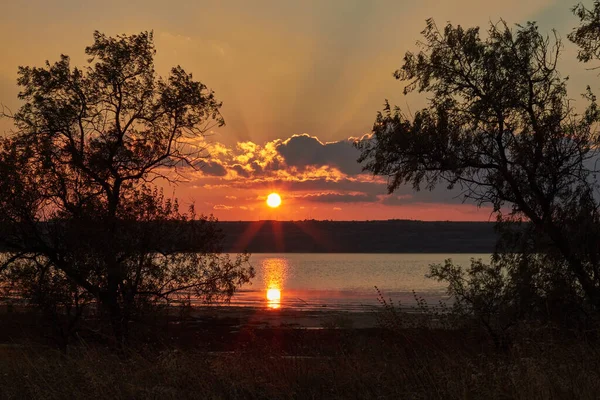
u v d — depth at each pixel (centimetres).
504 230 1977
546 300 1714
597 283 1827
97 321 1783
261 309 6406
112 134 2159
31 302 1816
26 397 721
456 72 1981
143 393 678
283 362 730
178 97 2245
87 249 1870
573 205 1875
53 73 2120
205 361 752
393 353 732
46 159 2009
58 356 922
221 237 2097
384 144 1969
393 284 12938
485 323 1405
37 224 1969
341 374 692
